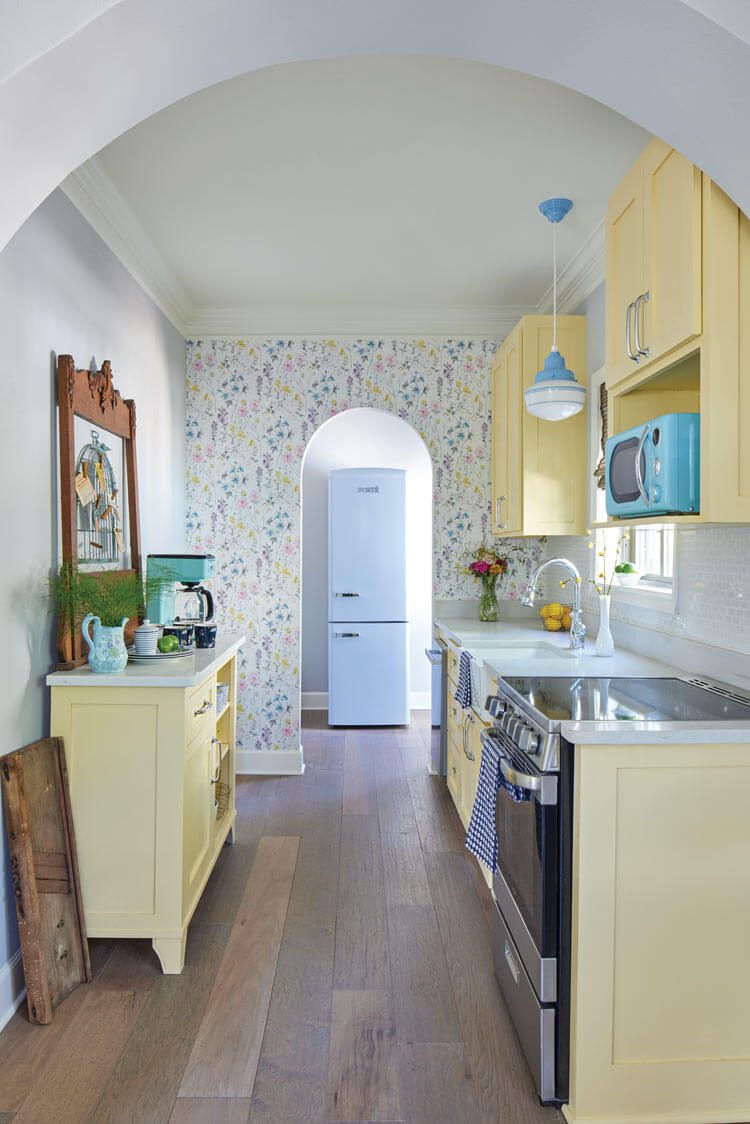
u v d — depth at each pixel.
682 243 1.85
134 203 3.00
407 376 4.41
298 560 4.43
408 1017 2.09
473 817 2.30
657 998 1.69
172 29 1.42
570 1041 1.72
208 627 2.98
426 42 1.60
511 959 2.04
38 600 2.31
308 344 4.40
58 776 2.27
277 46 1.59
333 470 5.84
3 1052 1.93
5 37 1.31
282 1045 1.96
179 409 4.23
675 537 2.63
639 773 1.68
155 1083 1.81
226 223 3.20
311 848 3.29
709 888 1.69
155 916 2.30
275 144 2.56
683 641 2.54
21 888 2.03
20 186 1.55
